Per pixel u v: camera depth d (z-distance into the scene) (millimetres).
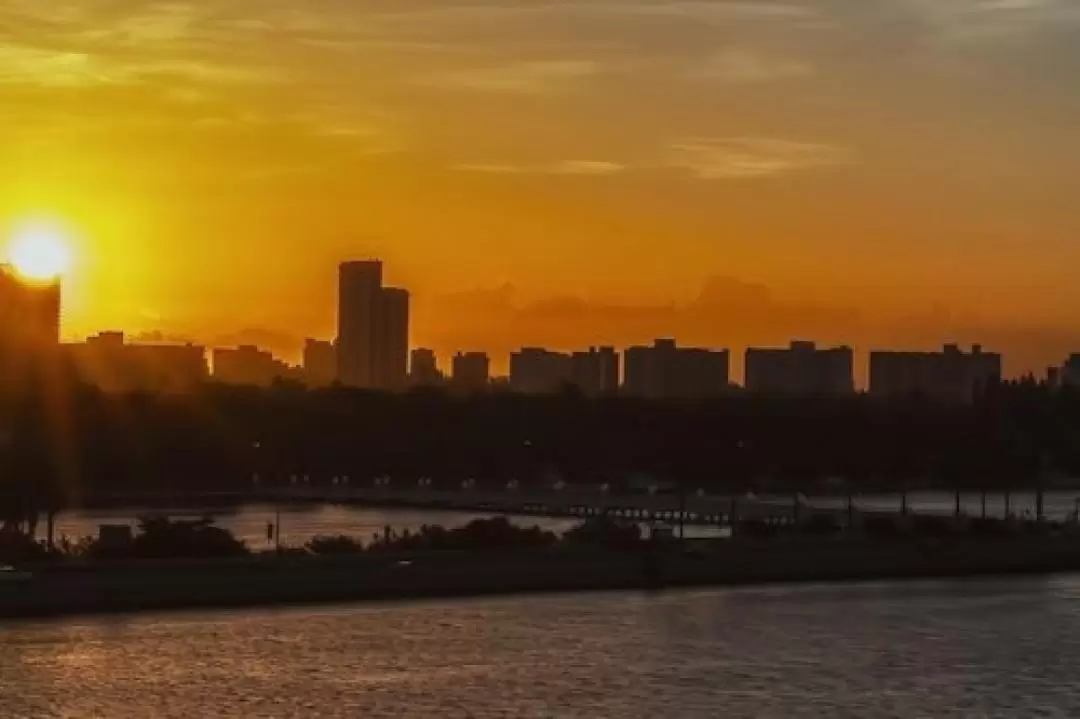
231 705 117250
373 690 122688
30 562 167625
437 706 117812
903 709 120375
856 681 129750
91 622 151250
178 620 153500
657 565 190625
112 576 161500
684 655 139125
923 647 145875
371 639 144500
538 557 187000
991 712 120312
